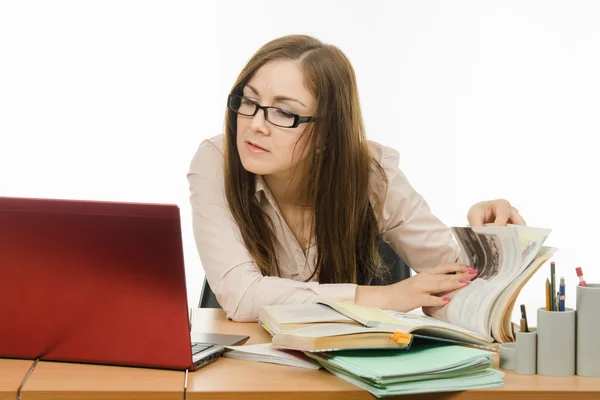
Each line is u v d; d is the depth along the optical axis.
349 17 4.31
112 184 4.25
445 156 4.38
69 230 1.08
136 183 4.26
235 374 1.10
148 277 1.08
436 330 1.16
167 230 1.05
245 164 1.58
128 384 1.03
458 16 4.36
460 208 4.39
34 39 4.21
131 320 1.10
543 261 1.35
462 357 1.05
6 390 1.00
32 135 4.20
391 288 1.53
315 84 1.57
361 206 1.77
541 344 1.12
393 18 4.34
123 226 1.06
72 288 1.10
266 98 1.55
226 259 1.61
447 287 1.51
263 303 1.53
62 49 4.23
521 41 4.38
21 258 1.10
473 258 1.58
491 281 1.44
